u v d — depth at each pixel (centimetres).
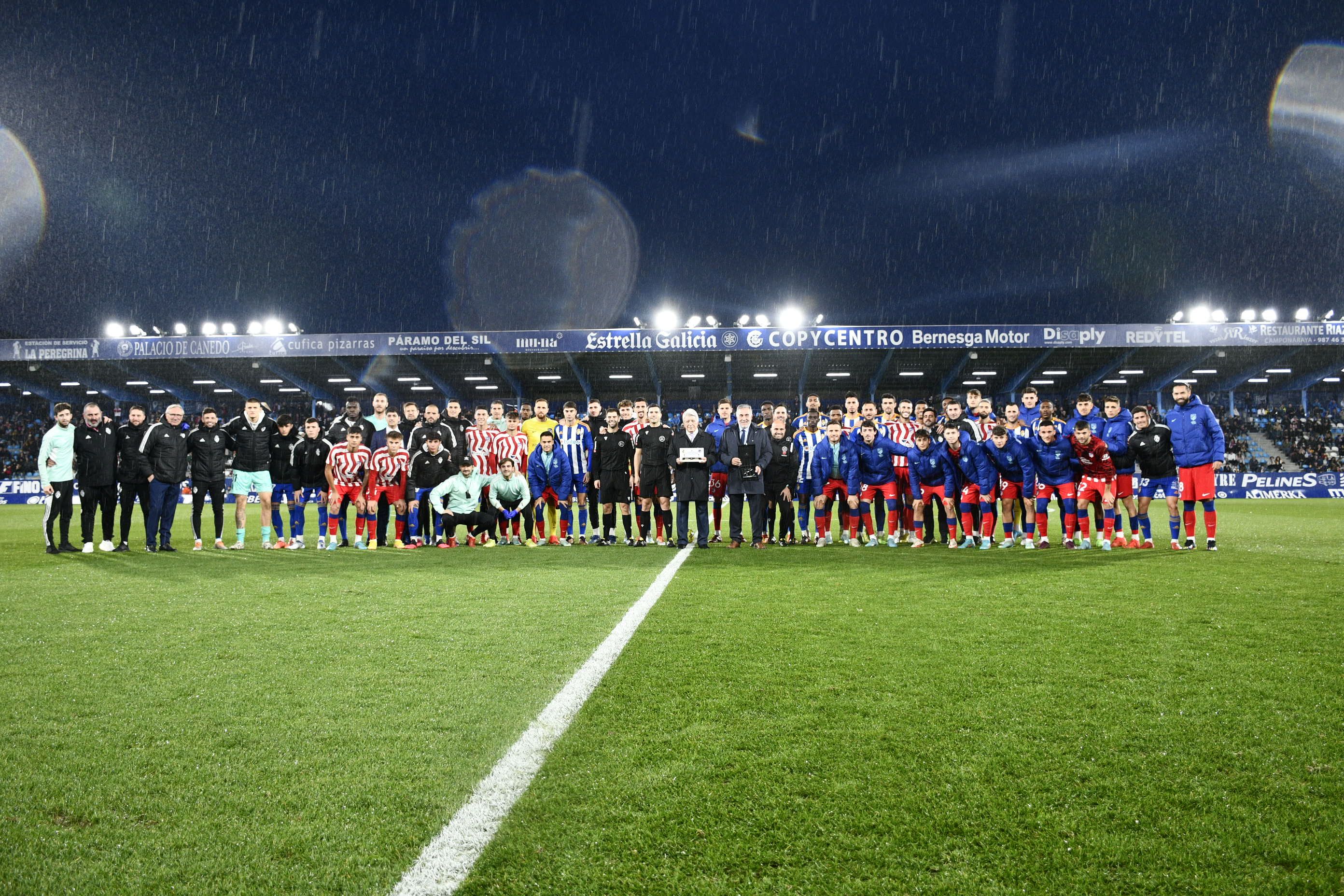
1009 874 189
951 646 405
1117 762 253
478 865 195
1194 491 873
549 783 241
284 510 1792
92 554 930
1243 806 222
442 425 1048
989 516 920
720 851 200
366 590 607
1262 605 516
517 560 812
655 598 556
